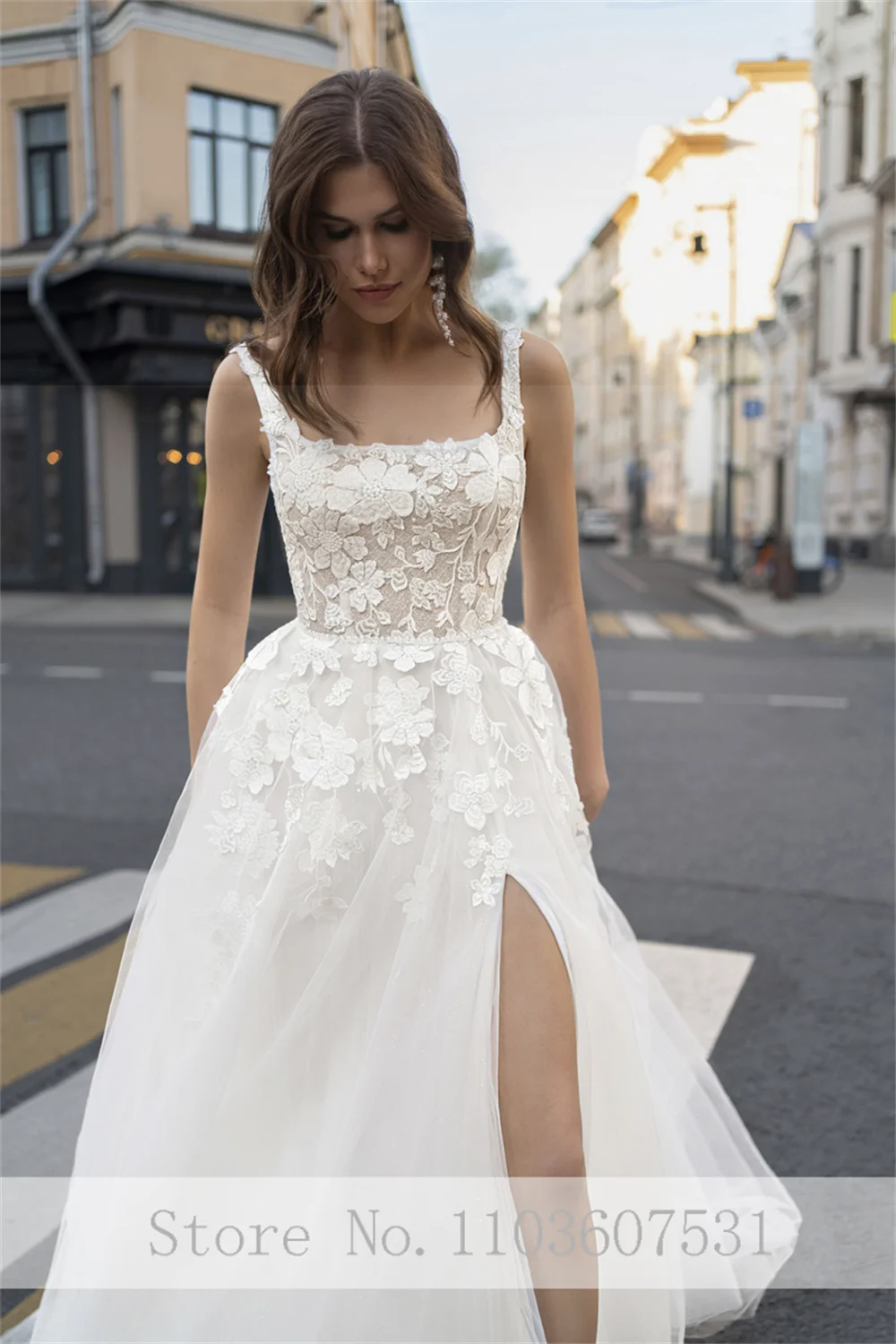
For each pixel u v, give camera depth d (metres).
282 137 1.52
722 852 4.50
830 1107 2.55
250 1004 1.55
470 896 1.51
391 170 1.46
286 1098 1.55
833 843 4.61
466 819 1.53
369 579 1.59
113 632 12.57
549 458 1.76
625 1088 1.61
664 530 34.25
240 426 1.69
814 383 17.80
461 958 1.50
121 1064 1.66
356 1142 1.46
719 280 13.34
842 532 22.45
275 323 1.64
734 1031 2.93
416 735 1.55
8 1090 2.60
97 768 5.94
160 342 11.27
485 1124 1.45
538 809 1.60
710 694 8.33
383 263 1.52
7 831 4.79
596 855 4.47
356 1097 1.47
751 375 24.70
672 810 5.12
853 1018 3.00
